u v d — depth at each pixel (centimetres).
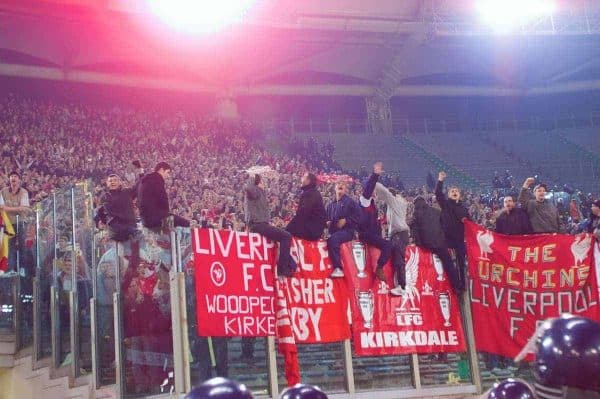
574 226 2044
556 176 3875
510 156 4059
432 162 3928
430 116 4494
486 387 1041
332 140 4044
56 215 1038
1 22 3309
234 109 3994
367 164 3844
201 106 4034
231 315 848
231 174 2923
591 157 4034
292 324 902
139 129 3253
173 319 799
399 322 993
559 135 4328
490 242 1064
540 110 4531
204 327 821
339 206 969
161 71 3888
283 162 3309
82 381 912
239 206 2047
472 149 4128
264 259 897
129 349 845
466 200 2597
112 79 3766
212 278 845
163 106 3947
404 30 3781
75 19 3303
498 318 1042
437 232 1039
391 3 3762
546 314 1030
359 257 988
